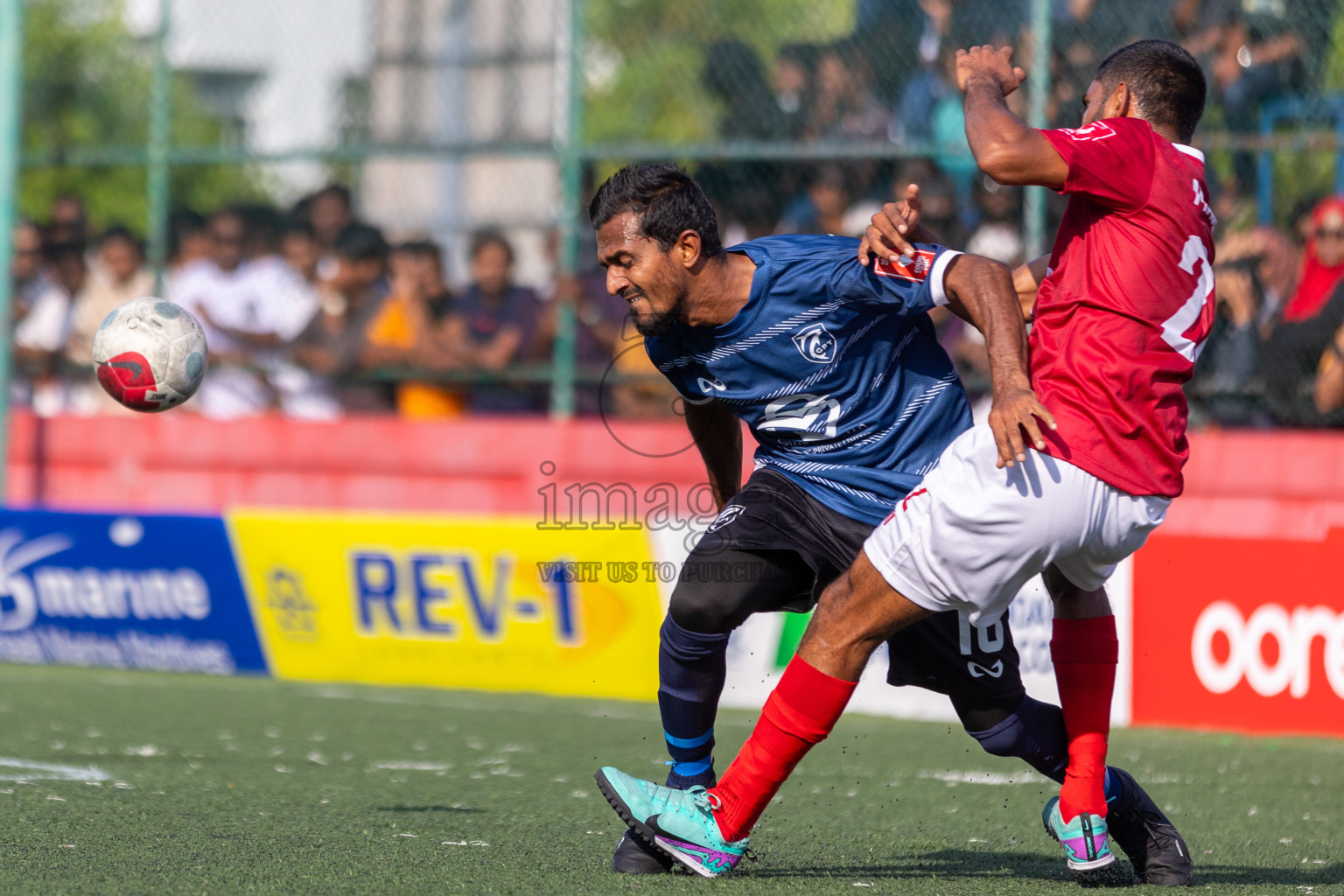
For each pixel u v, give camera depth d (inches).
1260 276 1101.1
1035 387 459.2
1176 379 457.1
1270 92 1107.9
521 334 1309.1
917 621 479.5
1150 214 453.7
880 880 502.0
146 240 1472.7
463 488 1294.3
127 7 1630.2
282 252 1396.4
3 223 1323.8
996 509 445.7
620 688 1044.5
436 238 1425.9
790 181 1248.2
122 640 1186.0
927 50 1216.8
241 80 1546.5
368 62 1483.8
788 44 1272.1
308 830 578.9
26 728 870.4
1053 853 568.7
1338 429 1088.8
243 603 1149.1
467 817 622.2
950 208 1176.2
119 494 1403.8
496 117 1424.7
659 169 484.4
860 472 500.4
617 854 506.6
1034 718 504.4
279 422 1360.7
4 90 1328.7
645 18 1393.9
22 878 475.5
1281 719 920.3
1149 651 952.9
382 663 1111.6
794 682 482.3
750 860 536.7
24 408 1497.3
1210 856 565.6
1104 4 1133.1
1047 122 1125.7
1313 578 914.7
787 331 488.7
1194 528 1101.7
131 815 605.0
